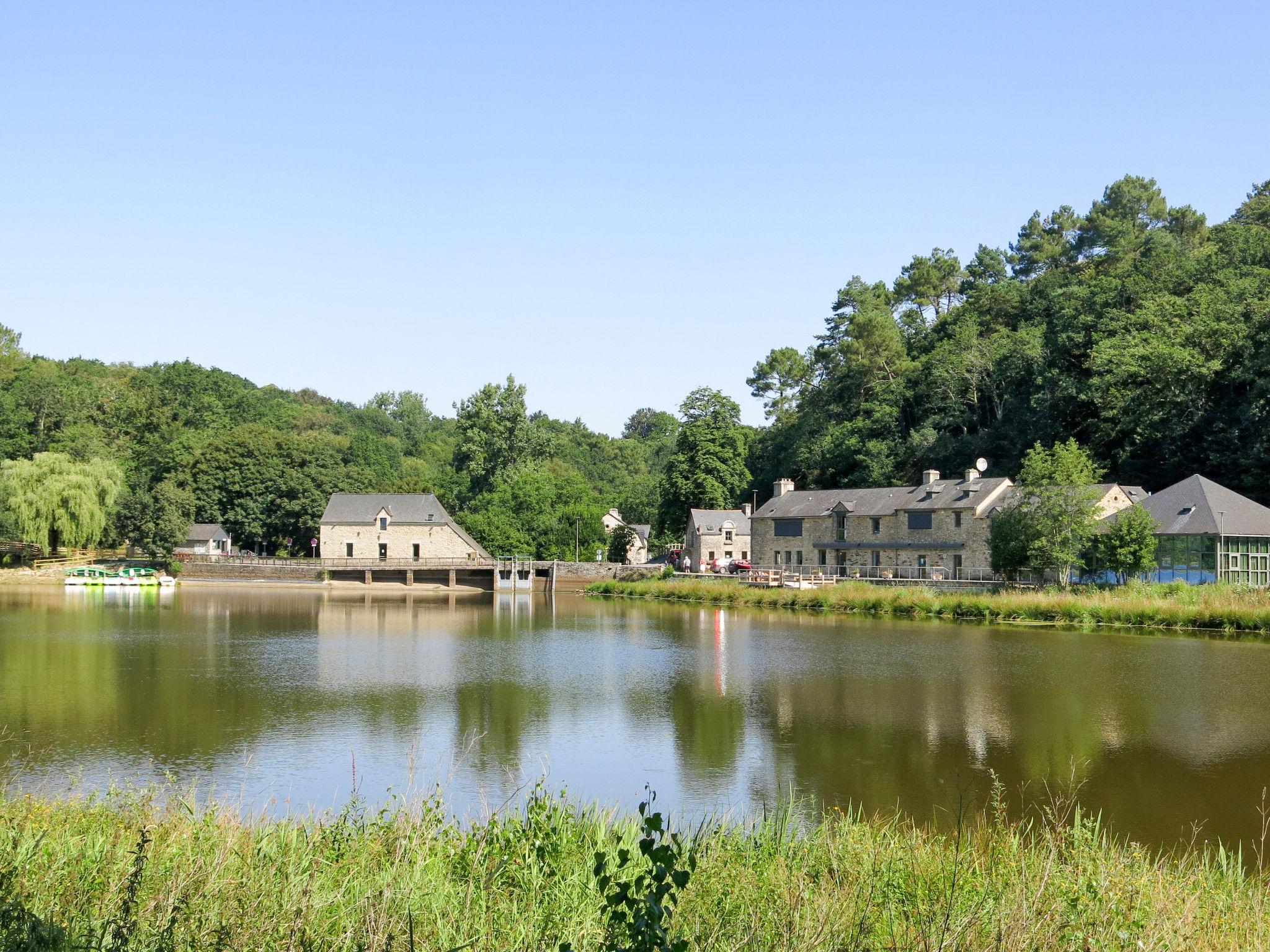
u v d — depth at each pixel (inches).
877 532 3769.7
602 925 456.8
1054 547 2913.4
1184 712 1389.0
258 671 1766.7
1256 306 3634.4
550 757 1146.0
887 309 5433.1
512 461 5502.0
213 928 442.3
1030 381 4279.0
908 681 1665.8
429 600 3742.6
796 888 523.5
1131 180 5413.4
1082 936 461.7
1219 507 2891.2
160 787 926.4
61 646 2087.8
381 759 1128.2
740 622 2770.7
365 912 467.2
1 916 417.4
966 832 832.3
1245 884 663.1
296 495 4955.7
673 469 4635.8
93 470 4296.3
